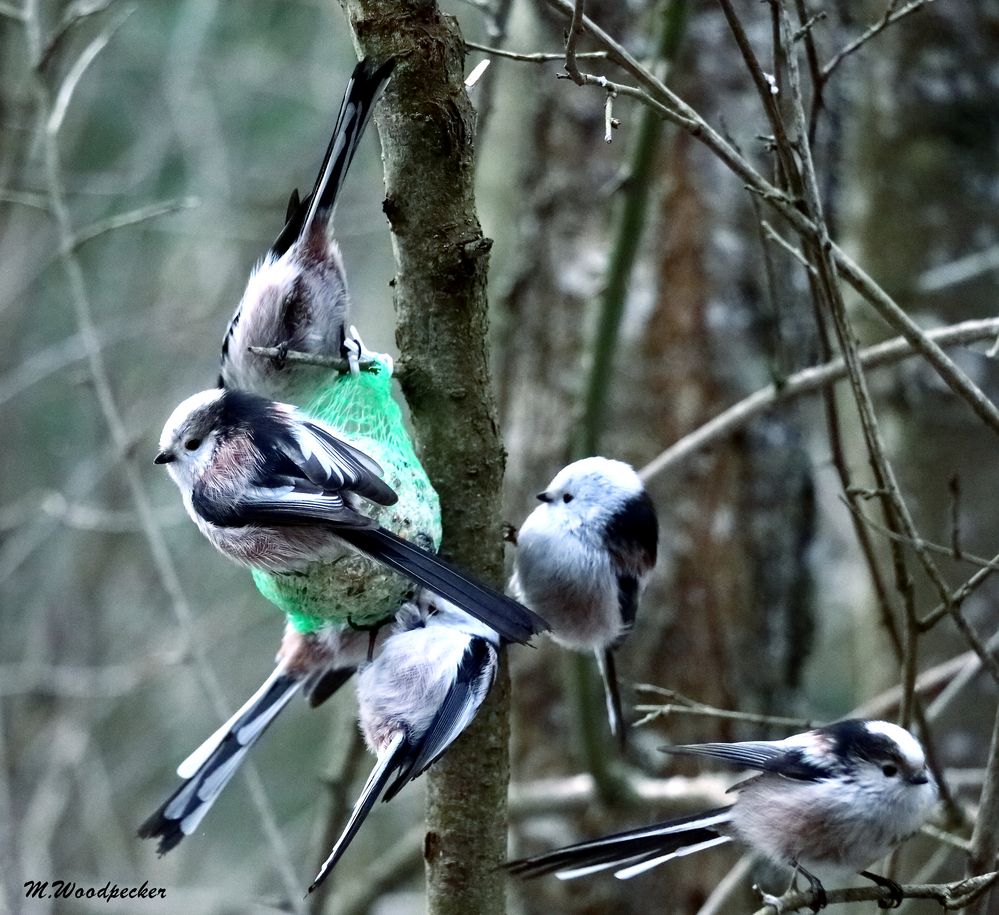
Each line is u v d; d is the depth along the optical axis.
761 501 11.28
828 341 7.93
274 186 17.98
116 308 16.91
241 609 16.56
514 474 11.41
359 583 6.64
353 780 9.83
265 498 6.41
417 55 6.10
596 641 7.56
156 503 16.14
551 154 11.48
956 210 10.70
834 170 11.56
